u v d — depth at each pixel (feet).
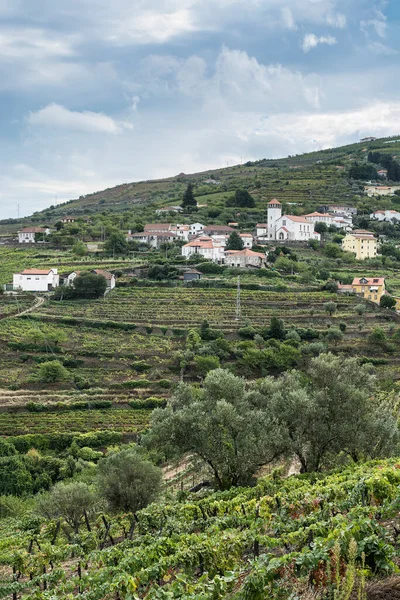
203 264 593.01
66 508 181.06
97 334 436.35
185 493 187.62
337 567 63.82
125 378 378.94
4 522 221.66
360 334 447.83
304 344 420.77
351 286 530.68
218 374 195.72
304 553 69.82
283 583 71.46
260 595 68.59
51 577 113.29
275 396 190.90
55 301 498.28
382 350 426.51
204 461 188.96
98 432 312.50
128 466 188.03
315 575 69.36
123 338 431.43
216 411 179.11
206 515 148.25
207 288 534.78
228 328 447.83
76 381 368.89
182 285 547.49
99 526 180.14
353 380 199.00
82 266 606.96
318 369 194.39
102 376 379.14
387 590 64.59
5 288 545.44
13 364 385.09
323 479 160.35
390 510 92.48
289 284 549.95
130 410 342.44
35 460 280.92
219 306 496.23
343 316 478.59
